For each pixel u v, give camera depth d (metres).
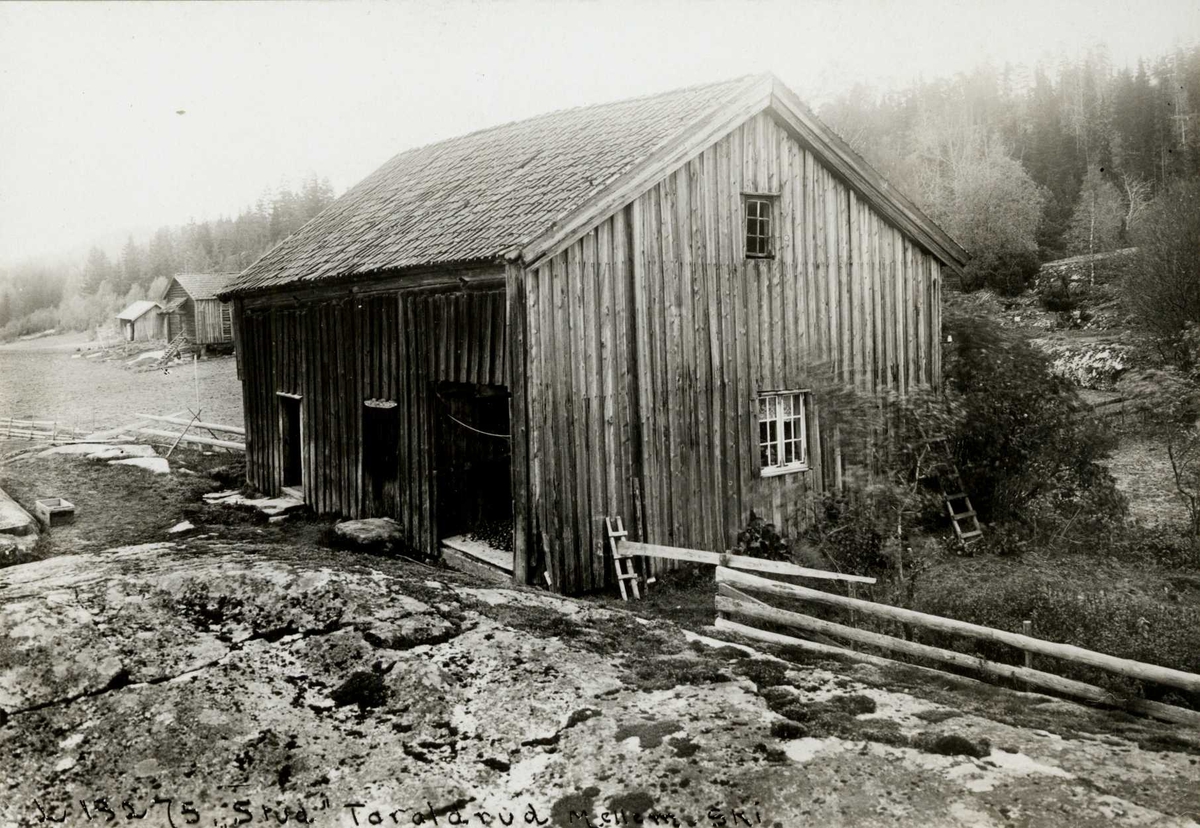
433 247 11.45
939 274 14.05
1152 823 4.55
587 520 10.41
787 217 12.23
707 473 11.48
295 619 7.21
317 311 14.65
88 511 14.70
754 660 7.15
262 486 16.81
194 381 37.59
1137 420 19.14
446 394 12.22
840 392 12.58
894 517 11.48
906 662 7.90
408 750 5.47
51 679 6.13
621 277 10.65
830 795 4.90
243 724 5.70
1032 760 5.32
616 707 6.06
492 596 8.45
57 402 31.47
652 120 11.98
